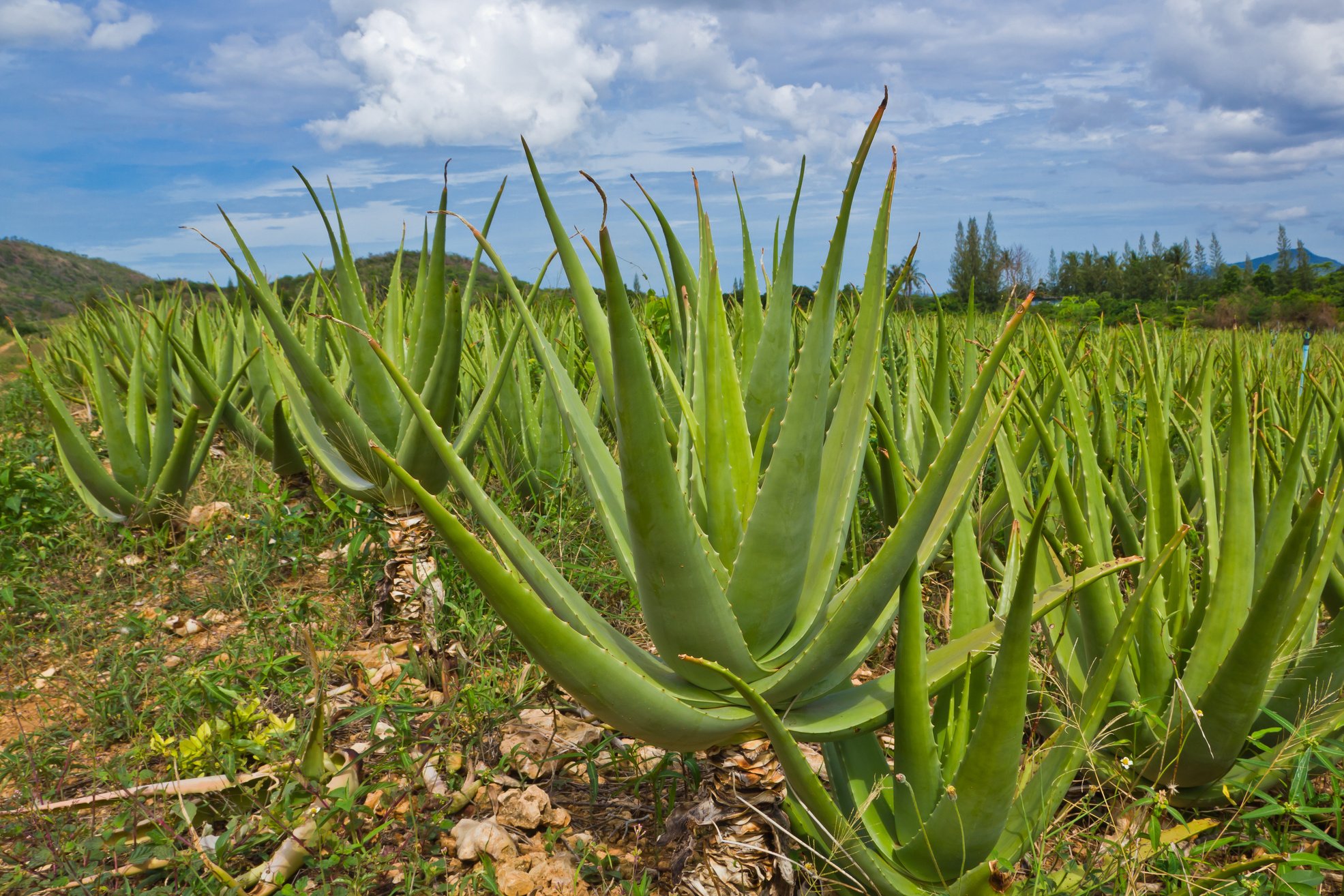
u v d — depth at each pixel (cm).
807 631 216
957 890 185
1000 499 334
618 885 226
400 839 245
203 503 551
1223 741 209
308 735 253
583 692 186
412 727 294
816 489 194
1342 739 225
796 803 208
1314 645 220
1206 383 264
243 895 213
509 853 230
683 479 253
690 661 186
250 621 355
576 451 232
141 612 410
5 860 238
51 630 405
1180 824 221
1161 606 231
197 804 245
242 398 633
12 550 463
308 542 485
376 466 363
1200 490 342
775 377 270
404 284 445
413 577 365
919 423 378
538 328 232
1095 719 182
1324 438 345
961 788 173
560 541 406
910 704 185
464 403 487
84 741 300
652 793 264
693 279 349
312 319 586
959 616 221
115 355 820
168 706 303
